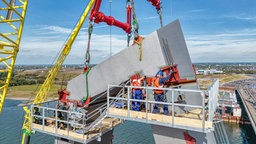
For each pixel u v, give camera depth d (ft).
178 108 37.50
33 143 148.56
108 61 43.75
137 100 33.63
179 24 41.37
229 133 206.08
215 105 37.93
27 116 61.00
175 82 38.34
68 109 48.75
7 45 53.16
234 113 240.73
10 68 56.90
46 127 44.37
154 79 36.14
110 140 52.95
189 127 29.32
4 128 185.06
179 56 41.24
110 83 43.88
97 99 48.21
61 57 63.82
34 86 515.09
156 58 38.40
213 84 34.76
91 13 45.27
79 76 47.91
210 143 39.73
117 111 35.63
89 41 46.09
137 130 185.57
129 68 41.70
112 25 48.24
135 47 40.55
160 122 31.55
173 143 35.96
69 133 40.91
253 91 494.59
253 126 213.66
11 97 395.34
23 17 53.52
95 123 41.60
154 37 37.76
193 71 43.98
